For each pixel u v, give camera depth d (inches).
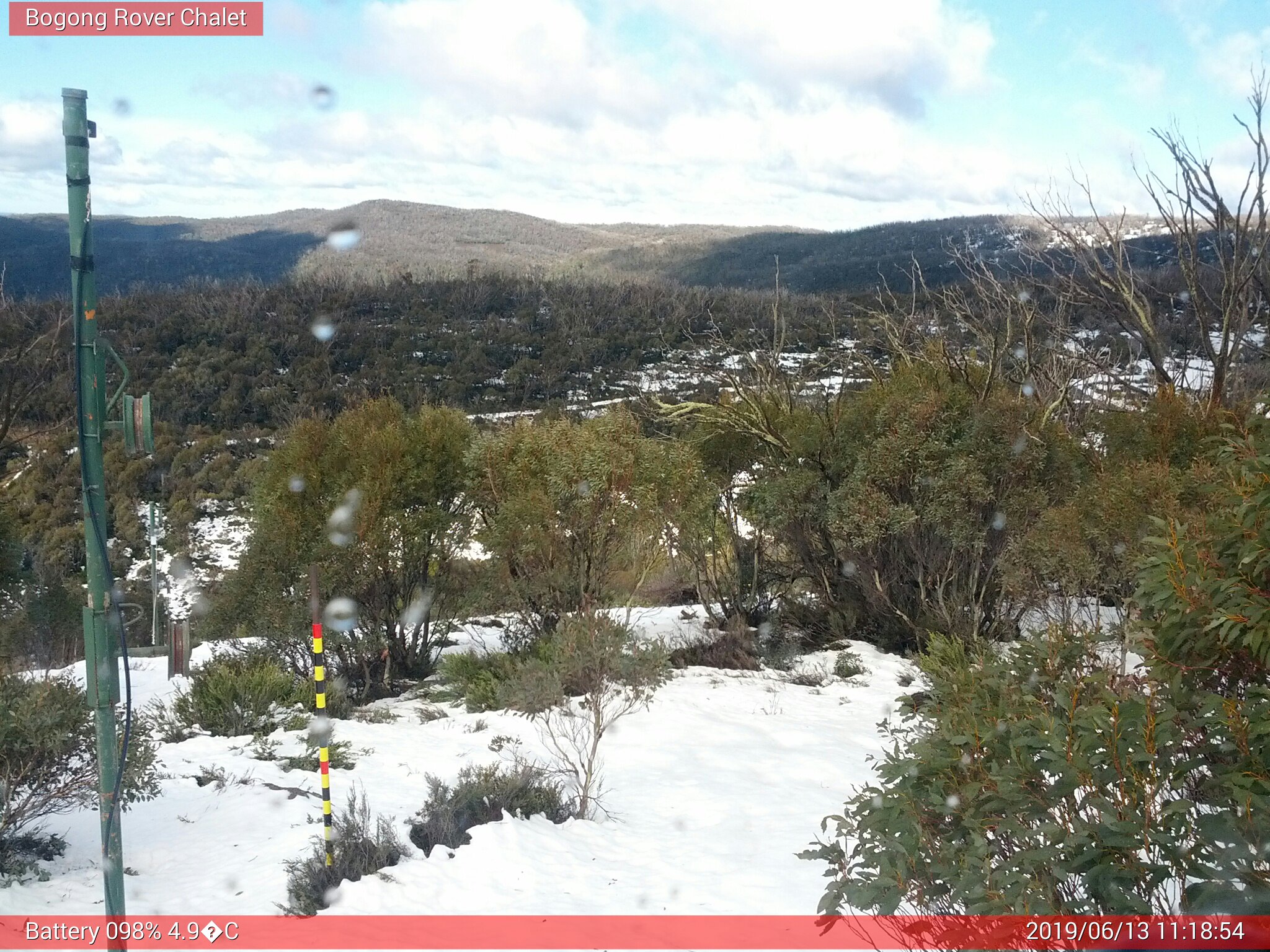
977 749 146.0
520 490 585.6
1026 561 459.8
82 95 157.1
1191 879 148.1
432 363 2432.3
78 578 1088.8
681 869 257.1
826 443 641.6
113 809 163.3
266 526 554.9
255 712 452.1
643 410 706.2
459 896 233.5
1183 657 144.0
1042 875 131.6
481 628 720.3
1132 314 767.1
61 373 929.5
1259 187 677.9
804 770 365.4
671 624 711.7
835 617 655.8
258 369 2249.0
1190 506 386.0
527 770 320.5
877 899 141.6
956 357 691.4
